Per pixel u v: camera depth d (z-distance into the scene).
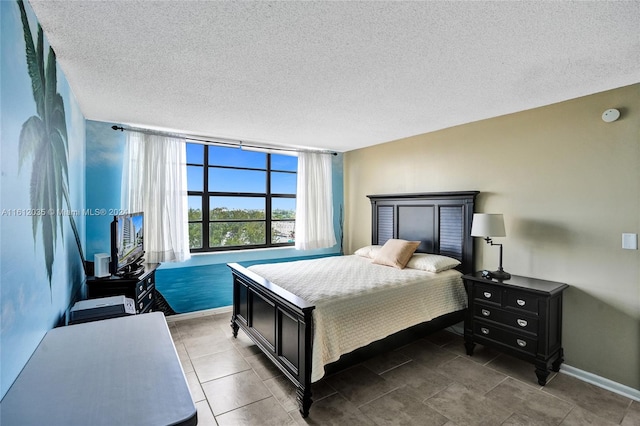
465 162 3.44
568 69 2.02
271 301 2.53
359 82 2.24
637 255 2.32
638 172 2.31
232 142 4.20
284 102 2.67
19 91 1.25
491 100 2.62
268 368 2.70
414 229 3.96
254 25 1.53
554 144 2.74
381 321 2.52
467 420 2.06
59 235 1.91
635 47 1.73
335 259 3.95
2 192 1.07
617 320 2.41
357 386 2.45
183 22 1.50
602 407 2.20
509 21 1.48
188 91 2.42
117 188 3.38
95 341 1.42
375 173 4.62
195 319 3.86
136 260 2.94
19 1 1.25
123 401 0.97
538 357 2.48
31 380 1.09
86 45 1.73
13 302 1.15
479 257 3.32
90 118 3.14
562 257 2.70
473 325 2.95
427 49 1.76
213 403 2.22
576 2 1.33
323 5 1.36
